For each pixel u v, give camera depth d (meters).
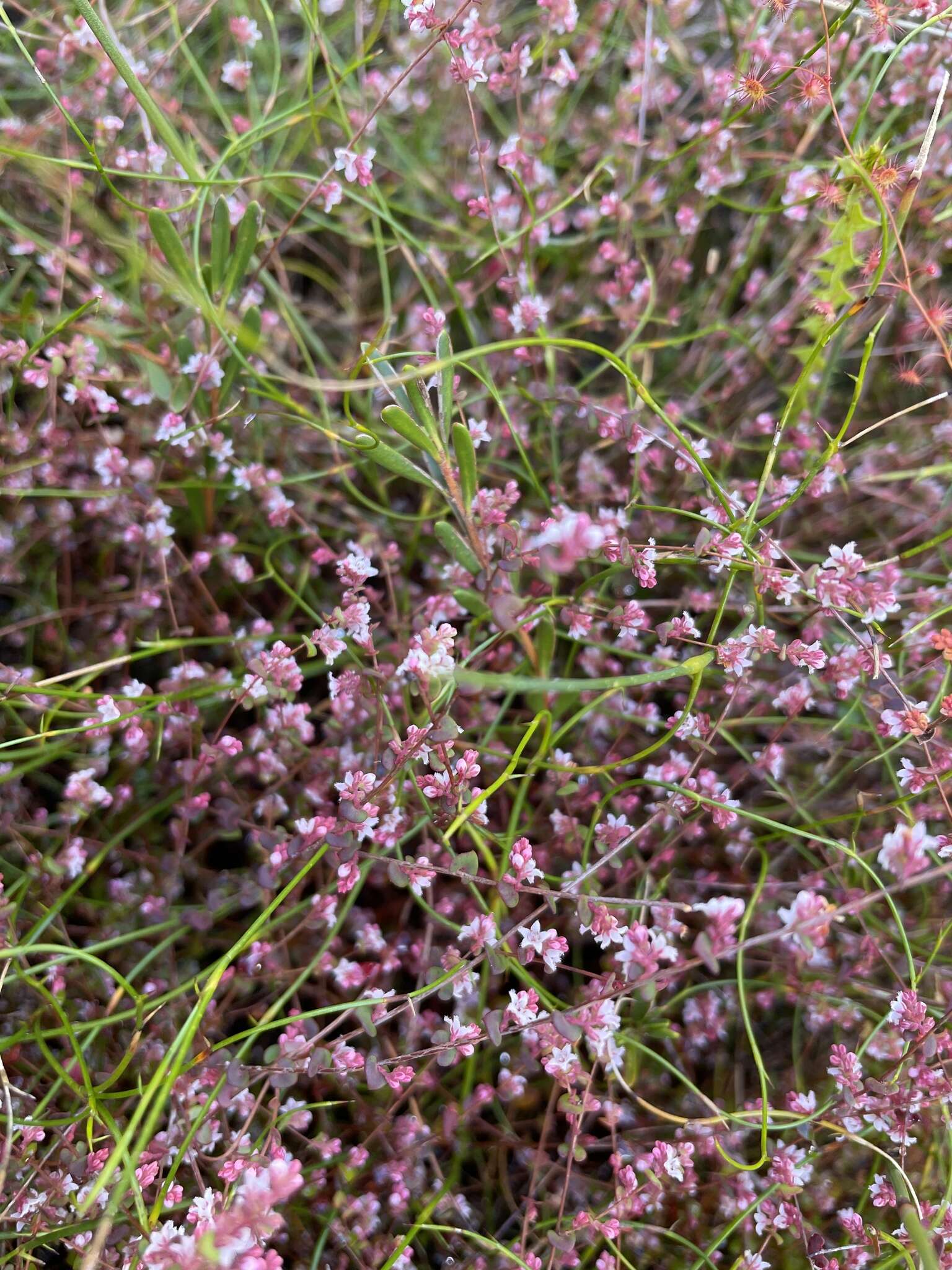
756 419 0.17
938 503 0.17
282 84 0.18
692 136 0.17
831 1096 0.13
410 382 0.12
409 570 0.17
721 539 0.13
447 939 0.15
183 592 0.16
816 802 0.16
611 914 0.12
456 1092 0.15
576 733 0.16
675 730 0.14
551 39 0.17
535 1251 0.13
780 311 0.18
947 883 0.15
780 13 0.14
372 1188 0.14
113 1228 0.12
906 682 0.15
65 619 0.16
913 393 0.18
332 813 0.15
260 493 0.16
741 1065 0.15
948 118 0.17
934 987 0.15
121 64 0.13
